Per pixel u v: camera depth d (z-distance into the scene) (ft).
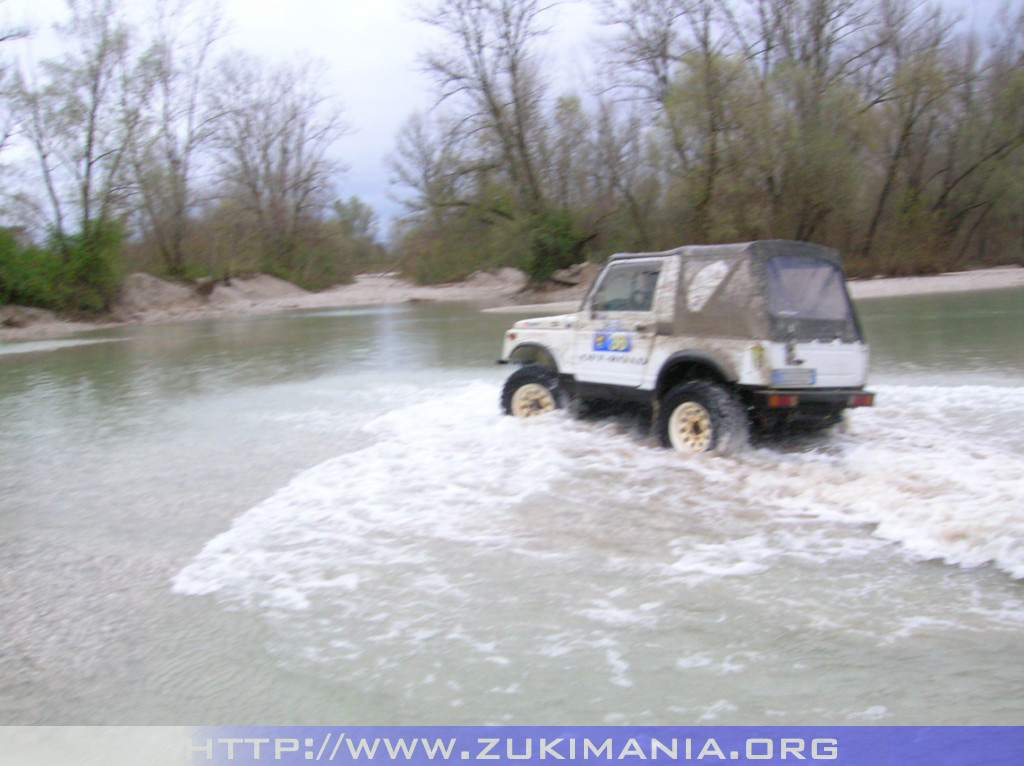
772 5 135.13
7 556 18.02
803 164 122.21
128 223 136.46
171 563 17.22
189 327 103.71
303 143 191.31
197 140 150.92
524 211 144.25
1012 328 57.26
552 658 12.77
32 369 58.59
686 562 16.28
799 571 15.70
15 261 111.75
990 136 143.33
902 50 140.77
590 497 20.48
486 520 19.08
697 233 127.44
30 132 114.73
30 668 13.01
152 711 11.79
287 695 12.05
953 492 19.29
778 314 23.58
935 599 14.38
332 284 202.49
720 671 12.26
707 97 121.70
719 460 23.11
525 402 30.04
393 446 26.45
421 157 147.95
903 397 32.81
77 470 25.93
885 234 142.41
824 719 11.08
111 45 116.78
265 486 22.89
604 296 27.94
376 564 16.66
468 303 138.62
